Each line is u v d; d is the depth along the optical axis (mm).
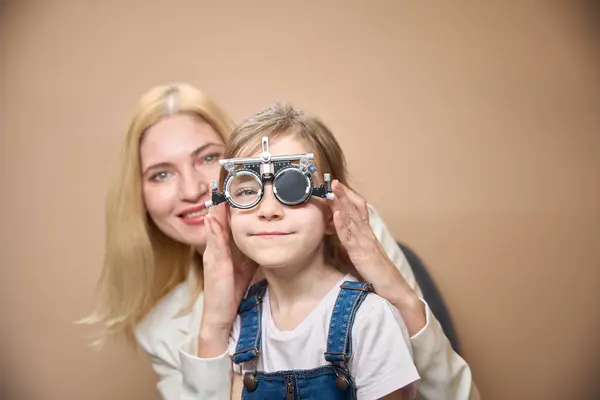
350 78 1990
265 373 960
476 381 1961
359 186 1962
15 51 2066
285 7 2010
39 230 2078
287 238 901
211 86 2021
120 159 1453
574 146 1951
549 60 1955
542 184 1953
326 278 1011
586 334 1953
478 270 1967
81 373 2086
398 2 1985
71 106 2059
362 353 918
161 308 1511
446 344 1123
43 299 2084
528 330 1964
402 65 1981
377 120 1982
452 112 1970
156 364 1473
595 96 1944
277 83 2010
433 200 1971
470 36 1970
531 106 1959
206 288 1066
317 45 2002
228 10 2021
